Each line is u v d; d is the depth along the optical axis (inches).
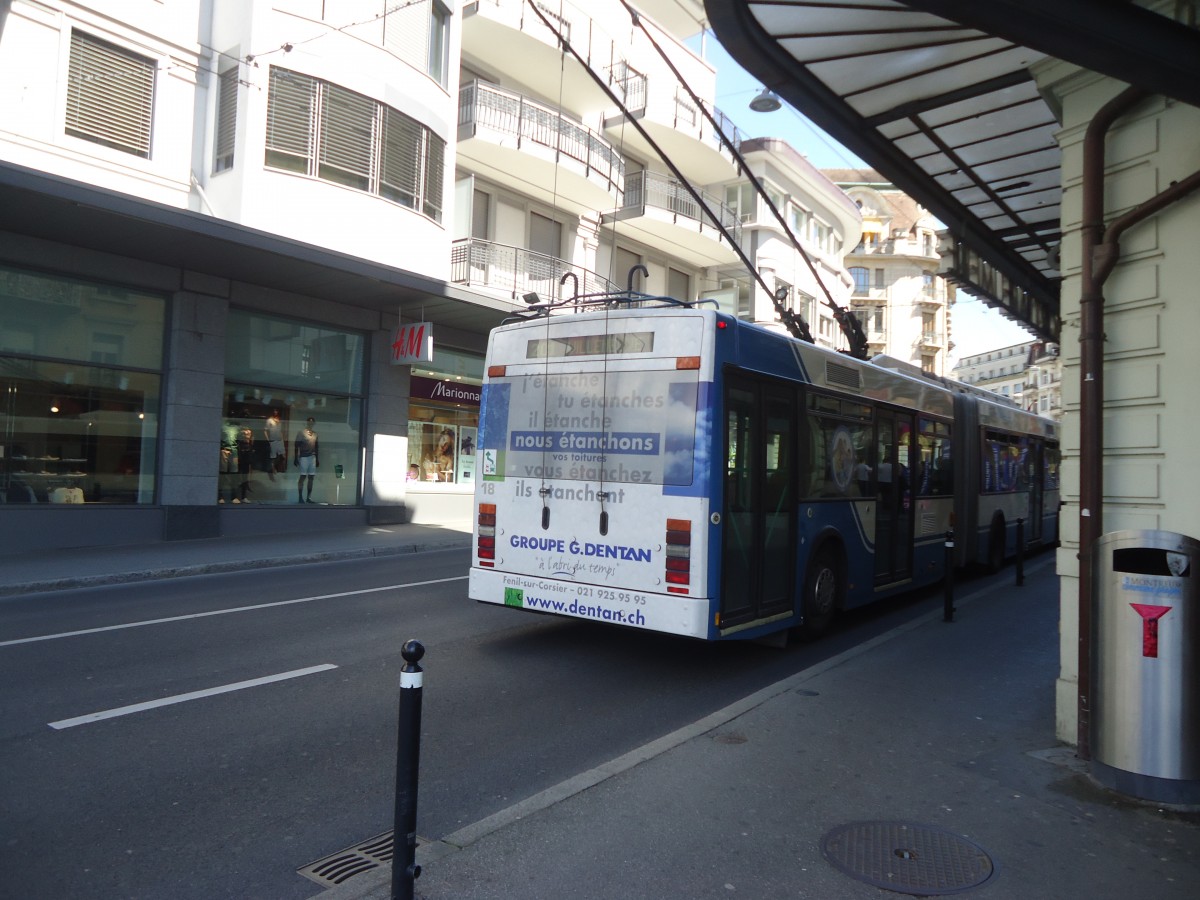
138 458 591.5
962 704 247.9
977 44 249.9
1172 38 166.1
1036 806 177.2
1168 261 201.0
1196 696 178.1
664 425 279.6
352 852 158.4
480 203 892.6
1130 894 143.9
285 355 683.4
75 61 571.5
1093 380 205.8
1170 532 179.3
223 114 642.2
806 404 333.1
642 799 176.9
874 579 390.9
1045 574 560.1
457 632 346.9
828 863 152.3
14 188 443.5
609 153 941.2
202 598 410.0
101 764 197.9
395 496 756.0
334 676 275.1
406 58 723.4
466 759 208.5
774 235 1284.4
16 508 524.1
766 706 242.7
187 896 142.4
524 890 140.6
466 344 827.4
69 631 331.6
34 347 539.8
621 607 282.7
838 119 295.7
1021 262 457.4
